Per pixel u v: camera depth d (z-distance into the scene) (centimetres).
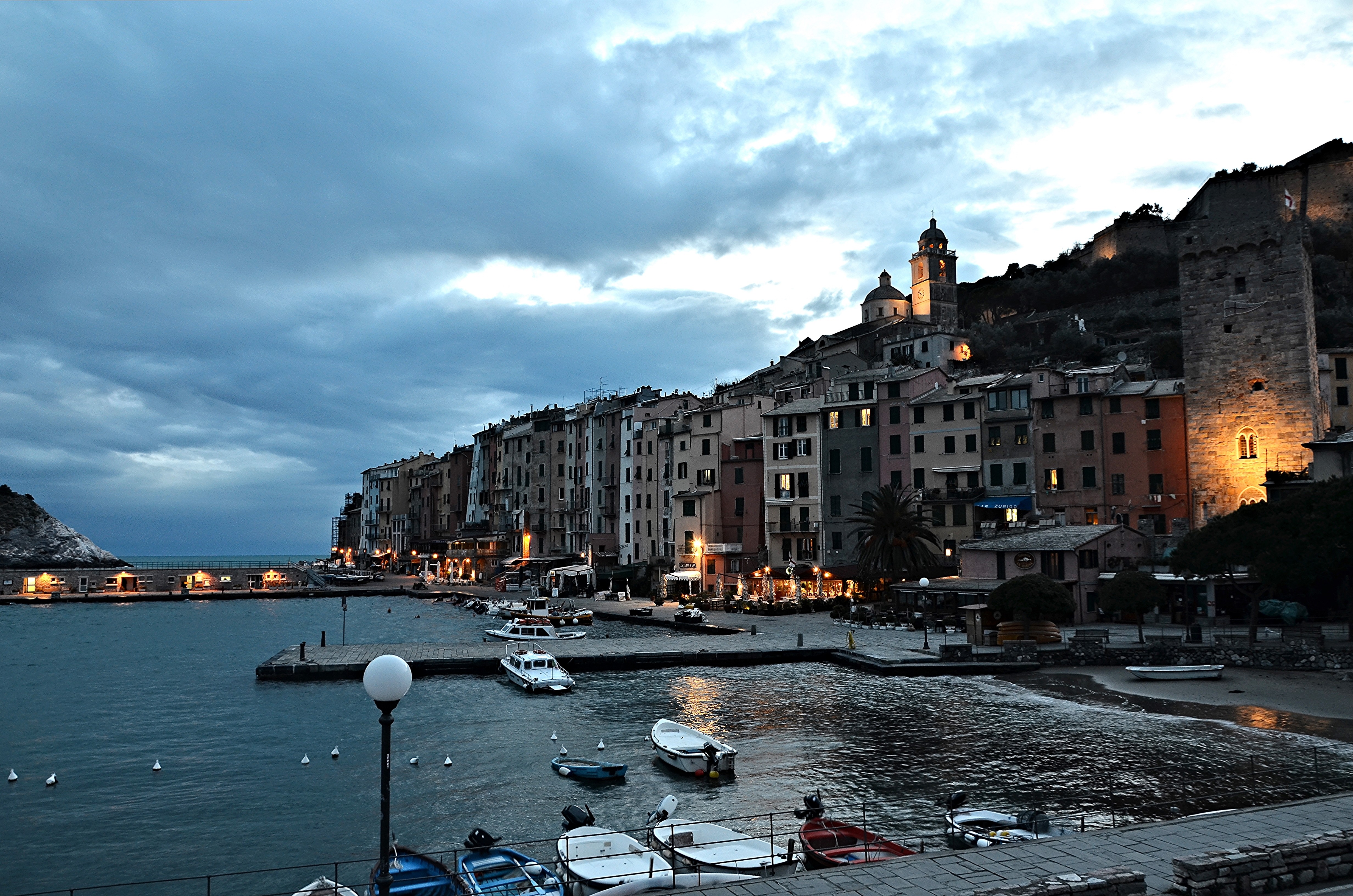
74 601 13038
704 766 3191
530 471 14362
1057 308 16162
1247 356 7150
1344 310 11456
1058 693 4506
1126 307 15012
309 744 3791
